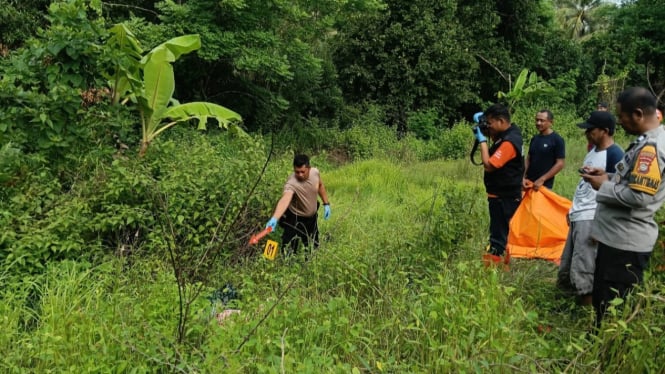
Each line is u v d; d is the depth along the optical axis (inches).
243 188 231.8
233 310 159.6
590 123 179.6
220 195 232.4
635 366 121.3
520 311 135.4
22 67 256.1
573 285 173.0
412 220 269.7
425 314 144.2
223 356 120.4
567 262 180.7
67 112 240.5
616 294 145.3
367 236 219.5
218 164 249.3
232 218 221.0
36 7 476.4
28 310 160.6
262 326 139.3
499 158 202.4
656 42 833.5
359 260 184.5
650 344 122.5
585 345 133.4
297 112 633.6
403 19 729.6
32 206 207.3
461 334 131.9
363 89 747.4
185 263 195.0
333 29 783.7
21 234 194.2
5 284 176.6
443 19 745.6
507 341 128.0
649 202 136.3
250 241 204.7
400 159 594.2
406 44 713.0
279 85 598.9
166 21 480.4
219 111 334.6
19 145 231.3
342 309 151.3
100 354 126.1
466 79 767.7
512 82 847.1
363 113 709.3
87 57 257.6
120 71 289.3
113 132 264.2
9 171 215.2
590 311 150.9
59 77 251.6
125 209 213.3
